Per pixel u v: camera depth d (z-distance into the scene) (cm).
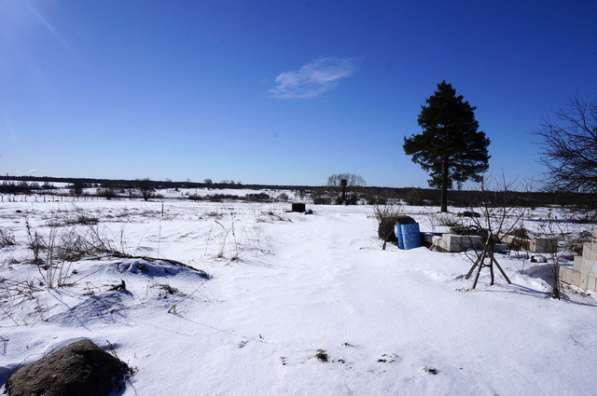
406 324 398
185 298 472
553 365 310
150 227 1346
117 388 270
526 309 435
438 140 2628
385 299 488
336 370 297
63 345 318
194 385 274
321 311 441
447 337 363
